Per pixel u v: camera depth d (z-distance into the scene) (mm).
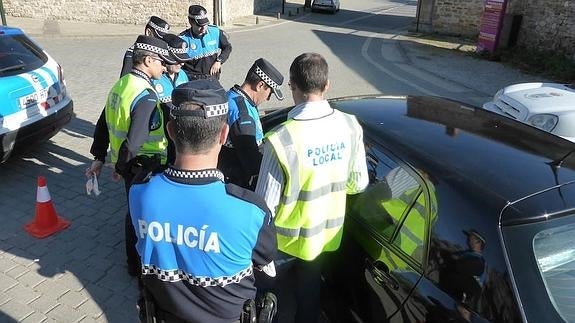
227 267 1881
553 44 14758
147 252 1909
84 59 12125
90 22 18766
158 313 2080
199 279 1891
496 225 2156
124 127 3379
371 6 35469
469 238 2227
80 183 5320
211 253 1840
